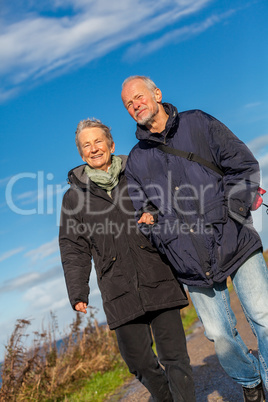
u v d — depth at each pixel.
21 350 6.50
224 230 3.46
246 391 3.73
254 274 3.46
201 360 6.61
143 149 3.79
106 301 3.96
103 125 4.12
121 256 3.95
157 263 3.95
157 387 3.92
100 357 7.68
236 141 3.50
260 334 3.46
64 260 4.16
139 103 3.67
